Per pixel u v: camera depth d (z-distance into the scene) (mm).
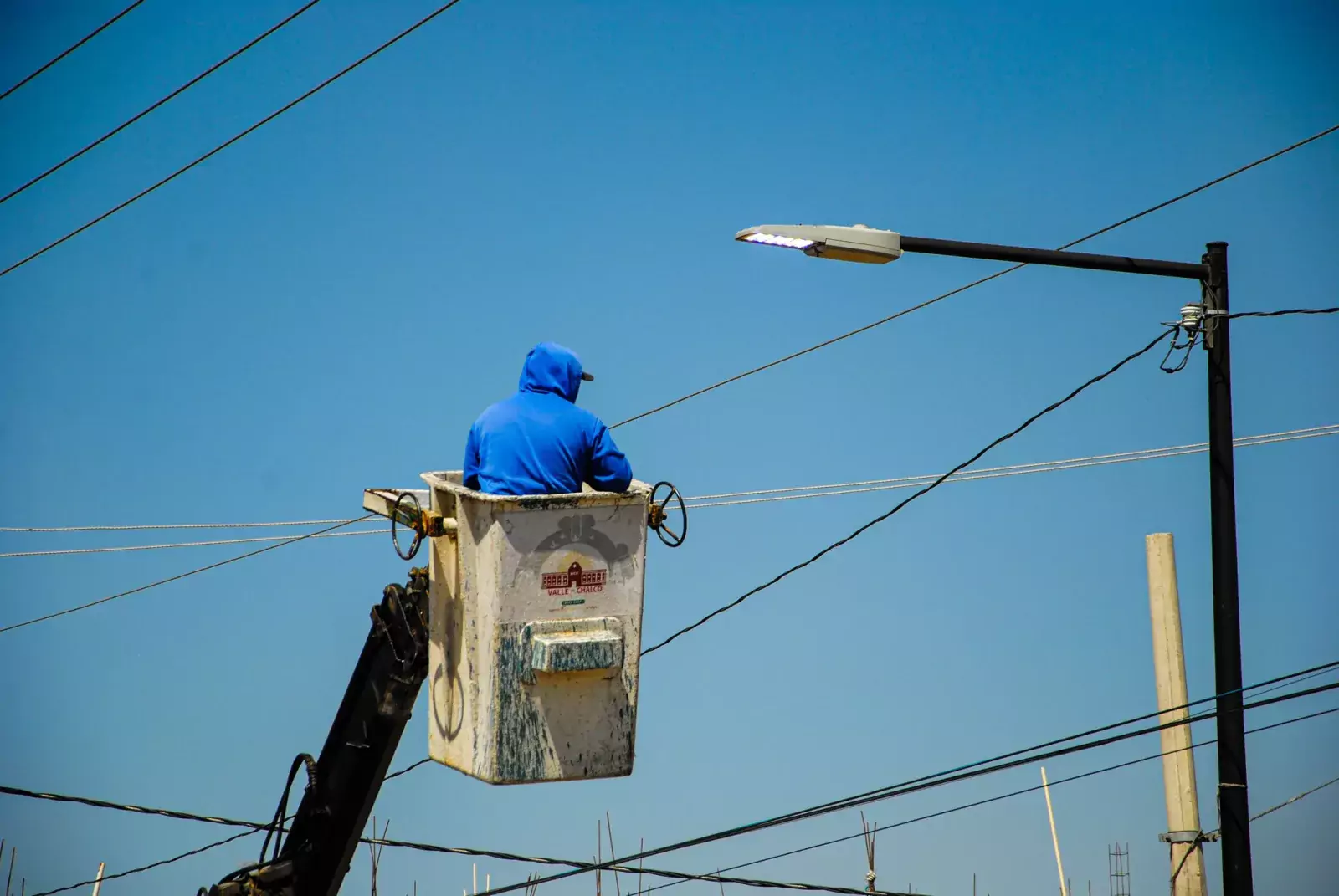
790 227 13125
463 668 10805
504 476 10781
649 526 10828
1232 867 14492
